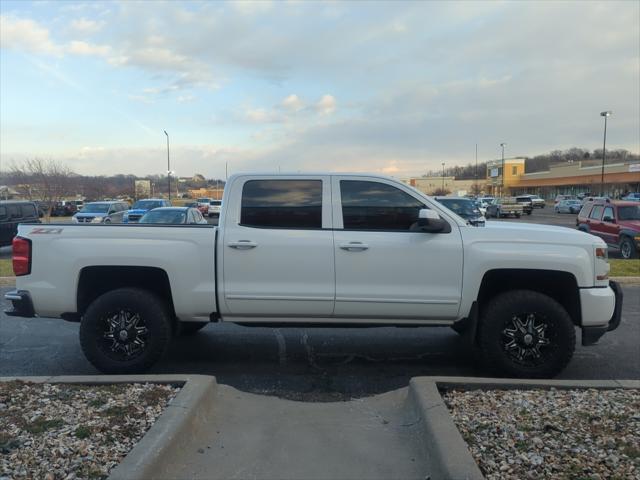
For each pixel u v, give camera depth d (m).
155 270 5.07
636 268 12.17
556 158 142.88
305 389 4.85
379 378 5.18
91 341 4.95
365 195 5.04
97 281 5.30
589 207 17.61
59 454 3.19
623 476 2.94
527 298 4.82
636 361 5.77
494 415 3.78
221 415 4.12
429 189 109.50
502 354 4.86
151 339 4.95
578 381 4.43
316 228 4.98
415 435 3.76
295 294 4.92
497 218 43.72
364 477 3.22
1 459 3.12
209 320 5.11
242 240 4.93
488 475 3.00
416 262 4.89
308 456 3.48
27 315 5.08
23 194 43.81
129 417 3.71
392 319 5.02
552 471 3.03
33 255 5.04
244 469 3.30
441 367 5.53
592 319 4.90
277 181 5.07
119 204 29.06
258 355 5.92
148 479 3.00
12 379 4.42
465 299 4.89
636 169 67.94
